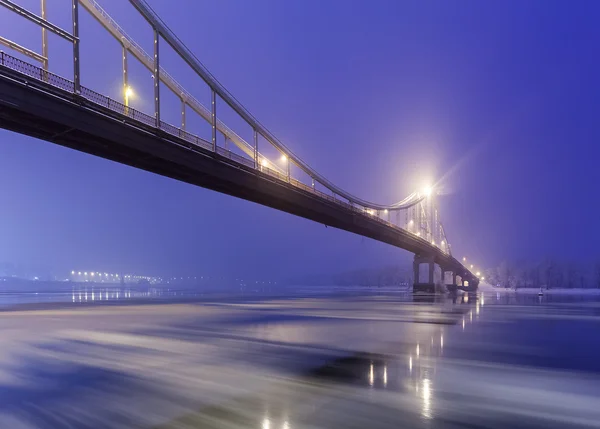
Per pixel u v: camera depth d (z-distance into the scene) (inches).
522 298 3629.4
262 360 663.1
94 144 1286.9
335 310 1877.5
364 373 572.7
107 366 621.0
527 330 1099.3
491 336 964.6
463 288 6279.5
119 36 1578.5
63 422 386.6
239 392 478.9
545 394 481.4
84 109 1167.0
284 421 383.2
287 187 2058.3
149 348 780.6
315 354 716.7
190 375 561.0
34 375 563.5
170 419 390.6
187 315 1562.5
